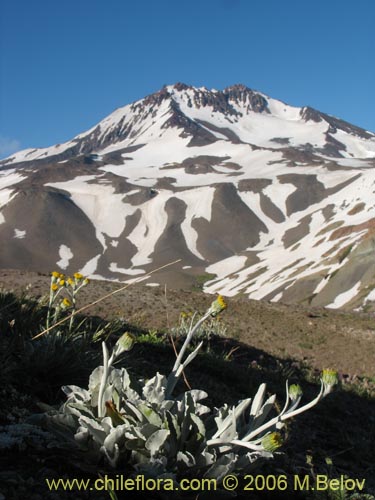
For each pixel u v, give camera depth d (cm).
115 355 332
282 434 566
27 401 412
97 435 316
